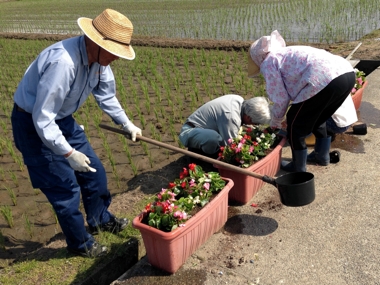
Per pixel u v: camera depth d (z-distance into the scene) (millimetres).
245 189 3824
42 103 2771
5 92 8734
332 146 4941
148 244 3057
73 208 3230
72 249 3396
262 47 3822
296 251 3236
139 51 11391
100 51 2918
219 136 4469
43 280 3174
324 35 11586
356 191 3947
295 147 4047
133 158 5434
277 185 3420
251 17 15117
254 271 3072
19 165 5473
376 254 3104
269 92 3799
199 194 3312
